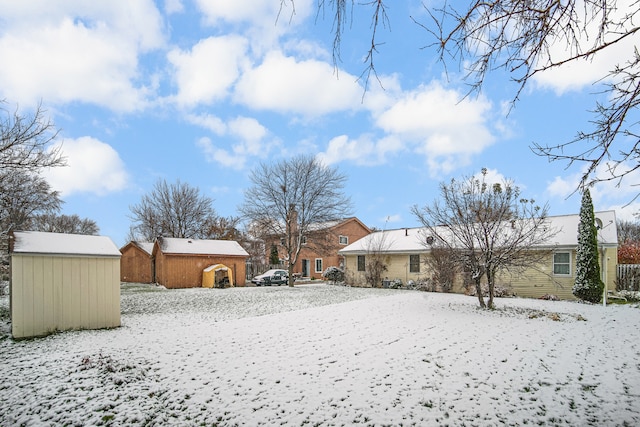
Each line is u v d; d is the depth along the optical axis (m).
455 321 9.89
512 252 11.64
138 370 5.81
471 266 12.40
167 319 11.11
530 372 5.77
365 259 25.64
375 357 6.54
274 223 26.97
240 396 4.87
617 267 17.42
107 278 9.62
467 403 4.64
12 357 6.59
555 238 17.41
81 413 4.38
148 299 16.84
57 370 5.81
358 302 13.95
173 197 41.00
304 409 4.49
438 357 6.52
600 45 2.59
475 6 2.61
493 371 5.80
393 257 24.22
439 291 19.84
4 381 5.35
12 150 8.02
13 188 9.98
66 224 48.12
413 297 15.69
